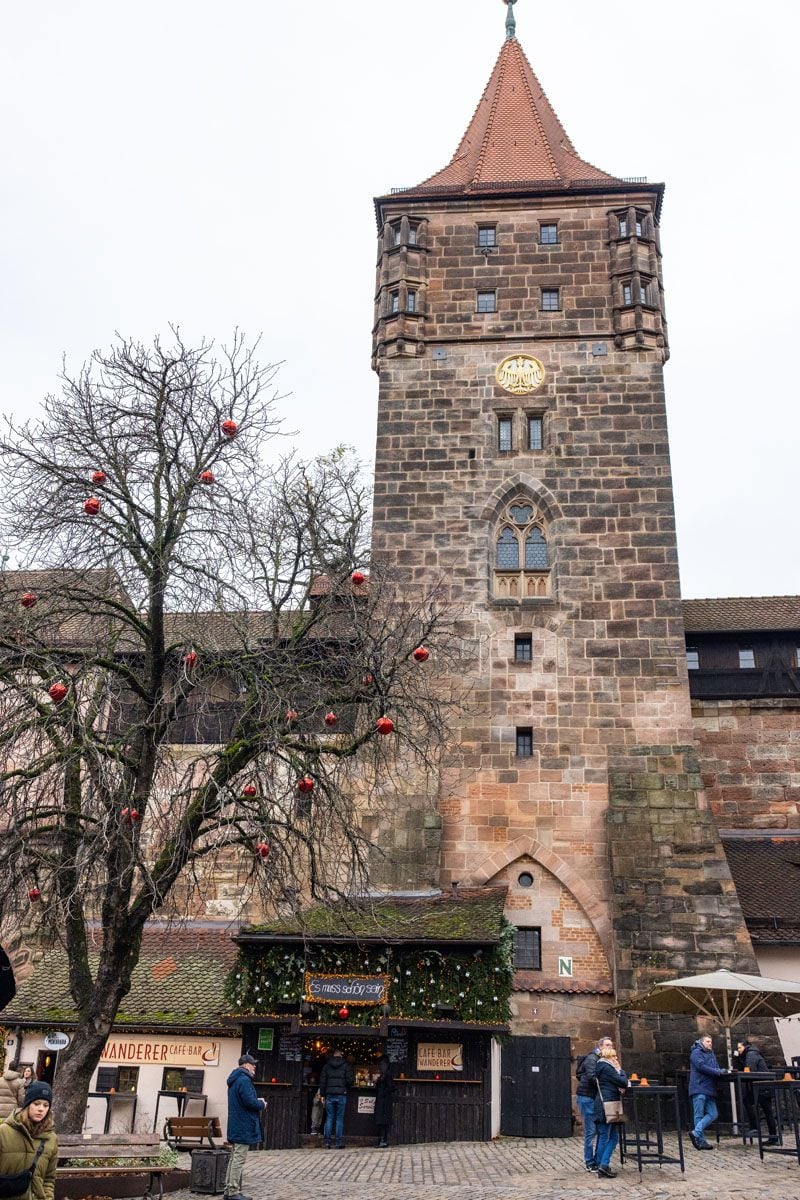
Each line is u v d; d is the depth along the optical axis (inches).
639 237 1477.6
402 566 1336.1
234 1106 621.3
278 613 779.4
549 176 1581.0
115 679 727.7
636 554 1315.2
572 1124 982.4
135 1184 638.5
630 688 1251.2
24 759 721.0
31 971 1111.0
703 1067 797.9
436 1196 595.5
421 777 1210.6
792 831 1348.4
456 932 970.7
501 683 1263.5
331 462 944.3
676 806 1174.3
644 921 1105.4
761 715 1400.1
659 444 1370.6
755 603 1550.2
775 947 1131.3
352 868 756.0
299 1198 600.4
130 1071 995.9
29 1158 378.0
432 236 1514.5
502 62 1774.1
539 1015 1115.3
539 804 1210.0
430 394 1422.2
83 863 621.9
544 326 1445.6
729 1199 560.7
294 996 951.6
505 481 1366.9
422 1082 920.9
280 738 707.4
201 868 1221.1
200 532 736.3
